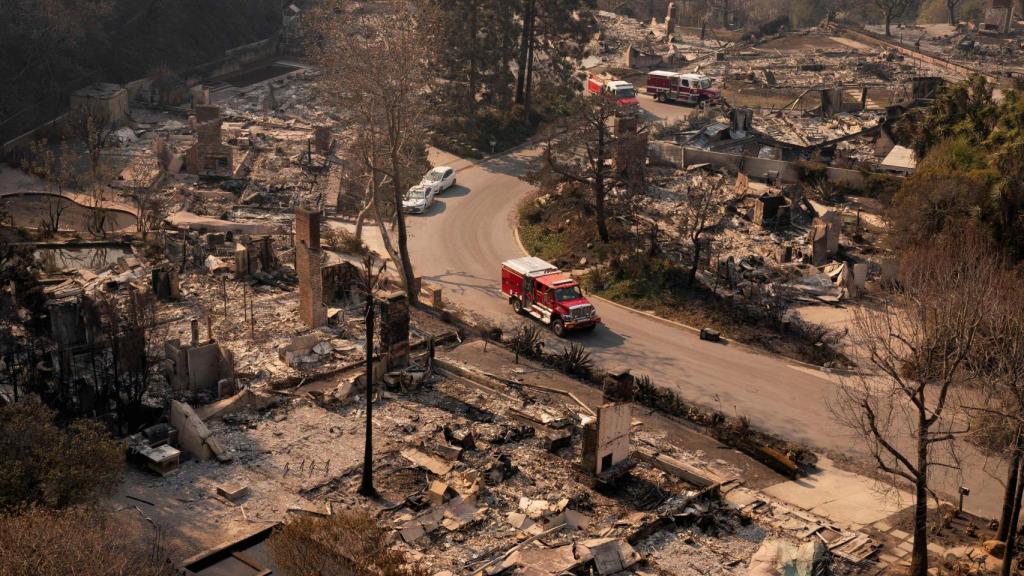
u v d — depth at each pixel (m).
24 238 56.06
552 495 33.53
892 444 38.69
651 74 94.25
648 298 52.62
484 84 88.25
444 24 77.69
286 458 34.84
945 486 36.09
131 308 41.62
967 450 38.28
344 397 39.44
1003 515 31.36
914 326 34.97
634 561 29.53
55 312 41.16
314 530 25.97
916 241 53.91
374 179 53.06
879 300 52.16
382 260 58.03
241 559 28.03
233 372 39.62
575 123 65.12
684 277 54.31
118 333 40.75
